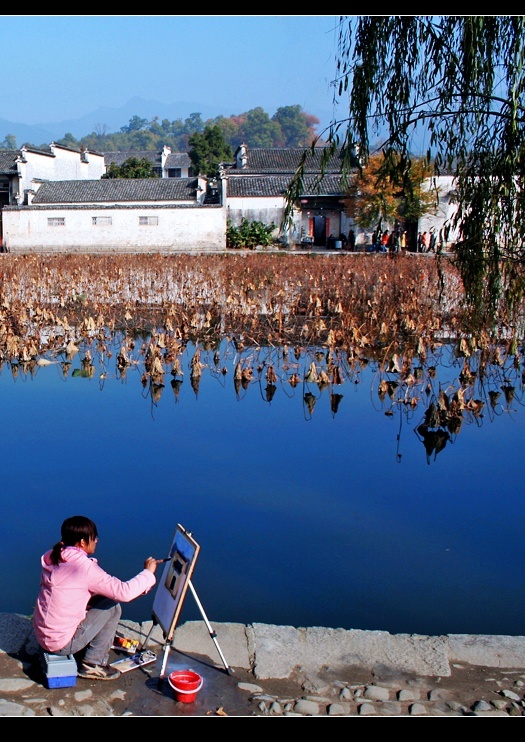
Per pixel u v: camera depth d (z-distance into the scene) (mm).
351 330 15055
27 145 47219
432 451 9375
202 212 42219
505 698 4266
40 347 14578
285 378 12836
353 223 41312
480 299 8219
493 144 7383
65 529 4320
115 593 4250
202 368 13391
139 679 4344
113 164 62312
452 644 4859
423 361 13648
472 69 6938
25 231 42312
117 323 17516
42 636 4238
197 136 69438
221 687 4297
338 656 4672
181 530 4523
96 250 42438
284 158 49625
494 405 11422
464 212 7848
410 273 20344
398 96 7391
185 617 5512
